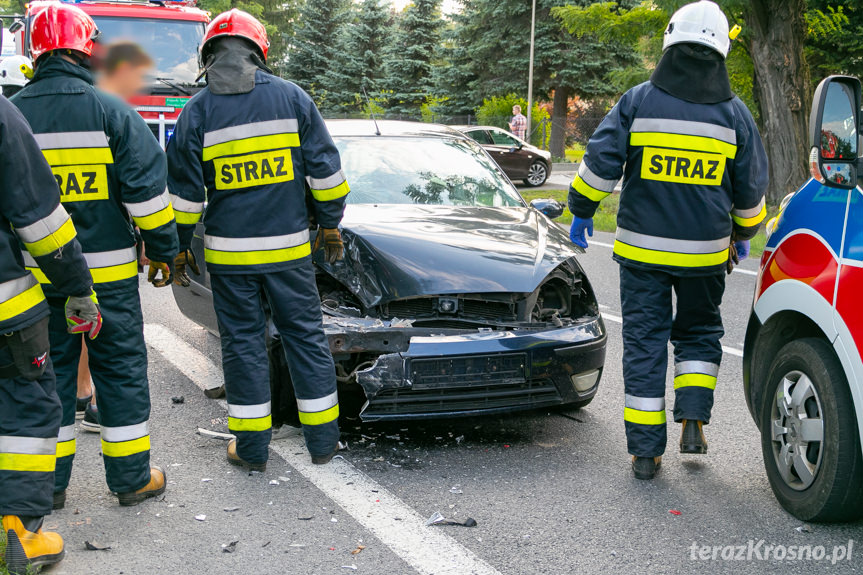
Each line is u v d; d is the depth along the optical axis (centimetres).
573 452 439
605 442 455
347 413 489
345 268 437
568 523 355
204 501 372
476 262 438
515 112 2886
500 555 326
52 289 337
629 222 402
